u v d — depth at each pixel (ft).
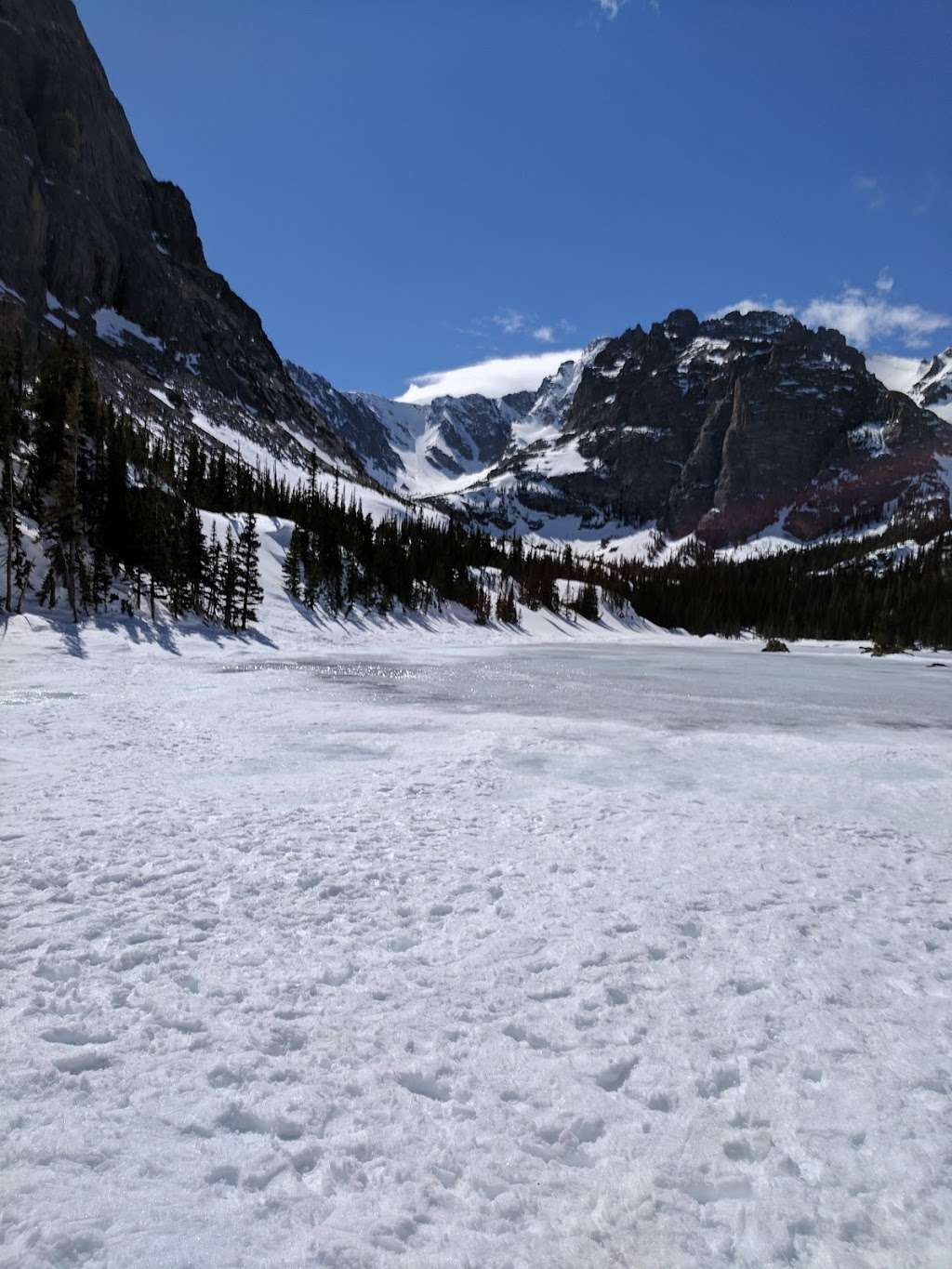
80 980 15.21
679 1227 9.30
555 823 29.94
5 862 22.59
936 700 98.53
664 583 565.12
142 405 469.98
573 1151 10.72
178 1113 11.07
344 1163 10.23
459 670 131.23
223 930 18.25
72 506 153.69
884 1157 10.52
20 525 159.94
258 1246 8.79
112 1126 10.71
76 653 123.54
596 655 202.28
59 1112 10.93
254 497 300.40
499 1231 9.21
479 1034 13.69
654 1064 12.84
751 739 54.90
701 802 34.76
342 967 16.37
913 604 444.96
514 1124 11.19
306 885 21.80
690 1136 10.97
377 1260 8.68
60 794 32.12
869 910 20.95
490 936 18.39
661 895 21.54
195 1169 9.98
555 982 15.89
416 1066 12.50
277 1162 10.19
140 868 22.47
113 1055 12.51
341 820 29.37
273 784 36.19
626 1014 14.58
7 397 192.65
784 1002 15.20
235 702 71.87
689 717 71.26
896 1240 9.07
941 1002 15.38
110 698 70.08
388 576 290.15
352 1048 13.08
